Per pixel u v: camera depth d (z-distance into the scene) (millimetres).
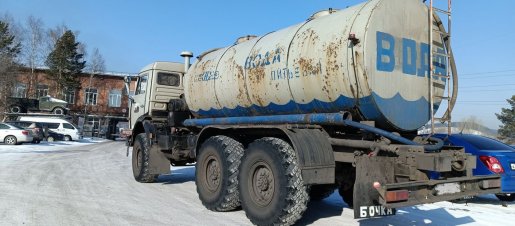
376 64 5039
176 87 10391
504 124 43656
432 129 5340
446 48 5840
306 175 4988
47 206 6520
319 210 6750
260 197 5562
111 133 39062
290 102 5961
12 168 11602
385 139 5141
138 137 9992
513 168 7508
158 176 10508
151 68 10188
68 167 12656
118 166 13617
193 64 8328
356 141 5145
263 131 5898
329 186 6855
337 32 5281
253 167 5637
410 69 5402
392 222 5961
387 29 5203
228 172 6184
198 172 6848
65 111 40750
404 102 5316
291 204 5062
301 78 5629
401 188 4496
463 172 5129
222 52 7586
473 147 7781
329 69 5242
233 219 5945
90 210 6340
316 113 5688
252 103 6598
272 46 6262
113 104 55594
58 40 53125
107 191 8219
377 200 4715
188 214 6246
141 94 10500
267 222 5281
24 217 5719
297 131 5316
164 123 9539
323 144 5266
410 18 5469
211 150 6570
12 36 49844
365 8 5238
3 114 36688
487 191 5105
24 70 49812
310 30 5762
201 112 7980
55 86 52312
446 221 6117
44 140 30906
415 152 4809
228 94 6988
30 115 36219
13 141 24219
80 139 35500
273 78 6062
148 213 6246
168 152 9203
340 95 5230
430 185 4656
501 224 5980
